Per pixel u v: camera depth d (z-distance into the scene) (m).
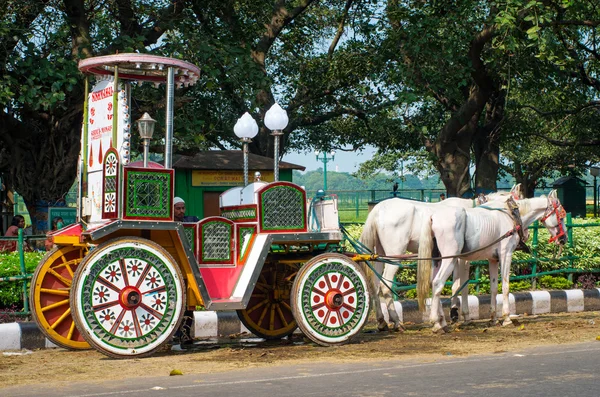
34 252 13.24
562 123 32.94
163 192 9.29
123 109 9.13
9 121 19.59
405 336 11.13
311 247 10.96
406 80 23.53
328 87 30.14
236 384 7.21
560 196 43.72
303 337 11.37
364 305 10.34
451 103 28.08
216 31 22.30
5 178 22.72
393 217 11.74
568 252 16.20
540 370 7.72
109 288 9.03
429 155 27.94
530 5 18.86
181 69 9.70
